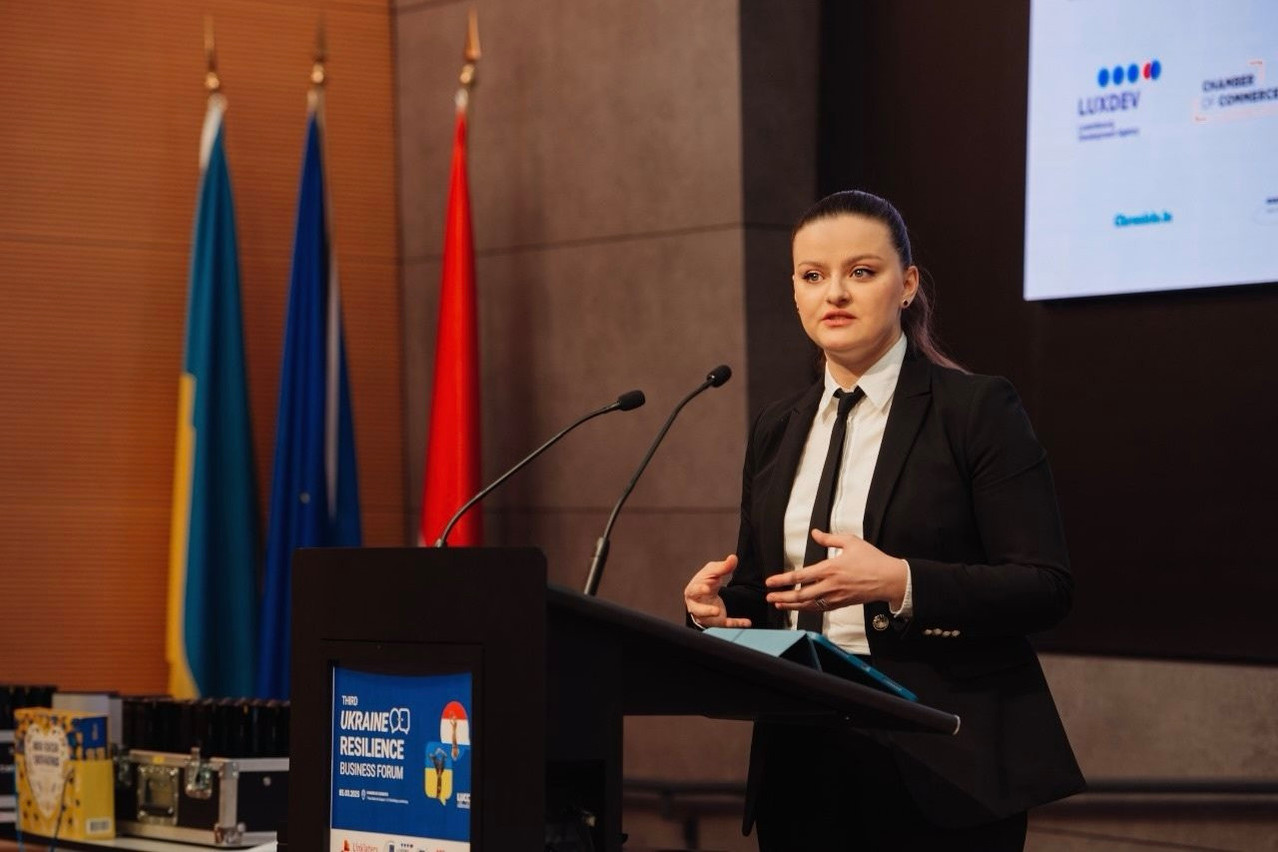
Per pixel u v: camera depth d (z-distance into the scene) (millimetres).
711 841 6180
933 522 2697
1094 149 5332
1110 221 5301
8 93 6699
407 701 2076
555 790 2072
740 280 6152
